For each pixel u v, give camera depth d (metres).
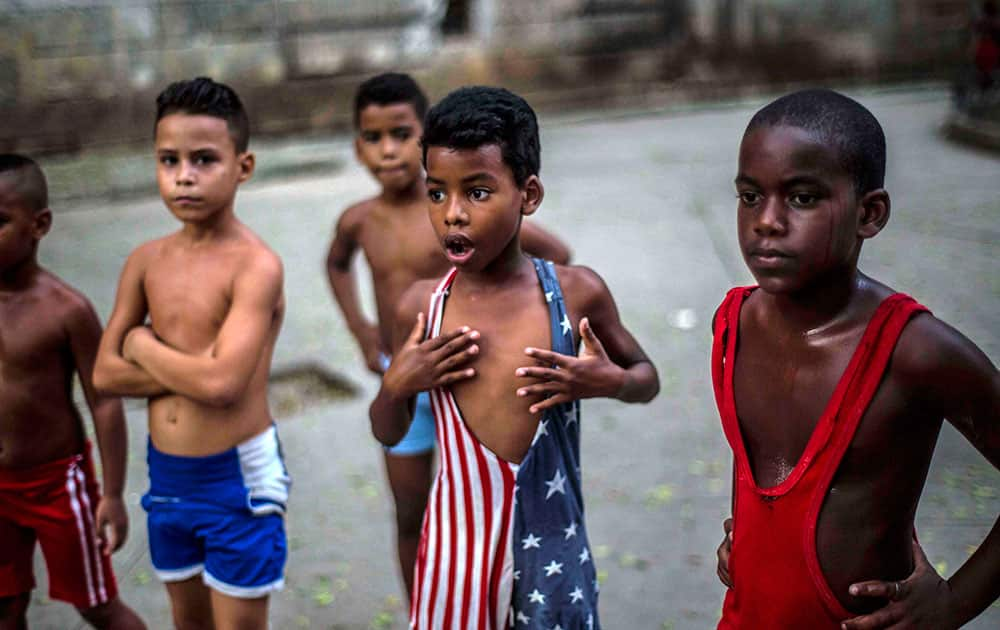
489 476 2.12
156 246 2.79
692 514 3.95
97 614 2.97
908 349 1.54
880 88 15.52
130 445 4.81
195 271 2.70
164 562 2.77
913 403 1.56
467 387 2.13
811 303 1.62
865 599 1.62
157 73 13.22
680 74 15.62
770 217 1.52
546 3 14.98
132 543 3.94
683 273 7.25
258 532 2.69
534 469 2.10
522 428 2.12
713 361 1.77
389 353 3.39
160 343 2.64
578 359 2.08
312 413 5.17
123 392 2.69
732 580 1.78
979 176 9.72
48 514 2.82
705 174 10.73
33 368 2.76
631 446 4.58
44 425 2.79
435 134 2.00
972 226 7.93
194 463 2.64
